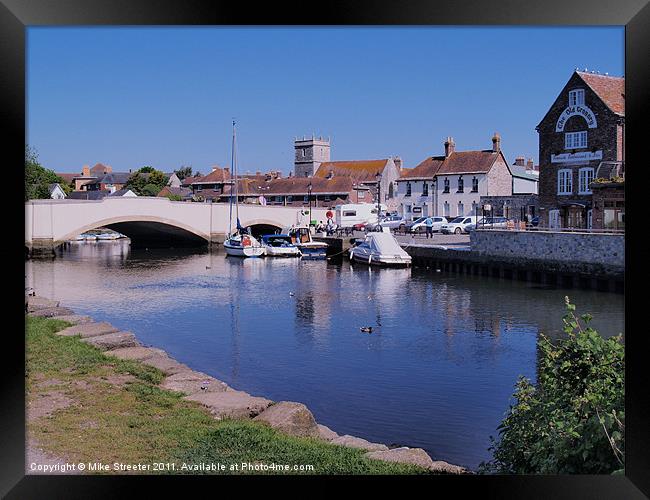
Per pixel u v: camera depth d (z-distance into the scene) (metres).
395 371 18.50
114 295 34.47
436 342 22.36
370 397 15.84
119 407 10.77
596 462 7.57
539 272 37.34
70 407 10.68
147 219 60.75
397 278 41.34
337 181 89.69
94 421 10.03
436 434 13.14
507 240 39.59
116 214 58.28
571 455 7.66
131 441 9.20
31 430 9.52
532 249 37.78
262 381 17.47
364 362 19.59
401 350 21.19
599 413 7.49
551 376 8.27
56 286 38.16
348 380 17.50
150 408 10.77
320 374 18.22
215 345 22.25
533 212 55.16
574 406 7.88
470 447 12.36
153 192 96.50
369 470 8.48
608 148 41.00
